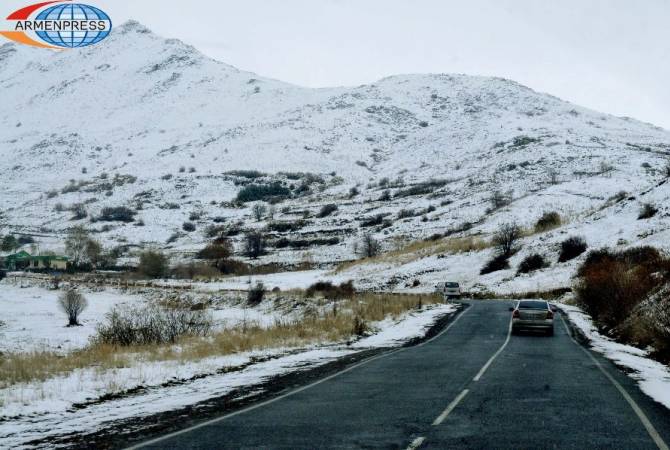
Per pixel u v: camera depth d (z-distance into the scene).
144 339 25.52
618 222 64.06
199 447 8.32
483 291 59.38
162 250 134.62
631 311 28.02
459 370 16.09
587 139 178.12
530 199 104.94
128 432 9.34
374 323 32.31
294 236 129.38
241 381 14.53
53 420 10.40
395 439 8.69
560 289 50.69
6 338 36.06
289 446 8.34
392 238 109.25
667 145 180.50
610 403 11.42
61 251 141.00
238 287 73.25
